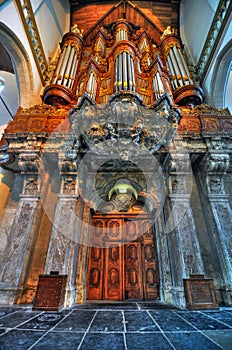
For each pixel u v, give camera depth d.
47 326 2.37
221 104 6.68
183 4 10.15
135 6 10.20
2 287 3.87
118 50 6.88
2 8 5.07
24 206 4.77
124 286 4.70
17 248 4.30
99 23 10.50
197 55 8.41
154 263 4.92
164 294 4.24
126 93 4.30
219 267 4.30
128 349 1.71
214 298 3.44
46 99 6.32
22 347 1.74
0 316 2.83
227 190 5.40
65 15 10.38
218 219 4.58
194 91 6.37
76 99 6.39
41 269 4.34
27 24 6.34
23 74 6.51
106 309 3.37
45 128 5.07
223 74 6.60
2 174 5.52
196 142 5.02
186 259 4.07
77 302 4.04
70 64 7.68
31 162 4.79
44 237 4.70
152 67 6.79
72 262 4.13
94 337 2.01
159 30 10.23
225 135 4.92
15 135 4.95
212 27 6.90
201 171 5.29
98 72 6.73
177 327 2.35
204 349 1.70
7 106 9.14
